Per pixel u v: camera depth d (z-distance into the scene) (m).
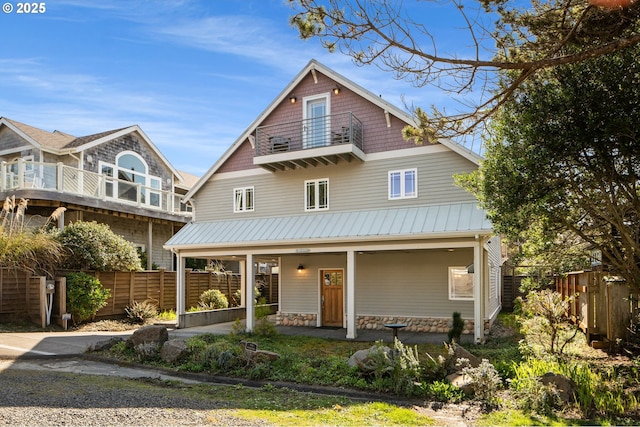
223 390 8.32
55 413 6.08
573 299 12.33
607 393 7.27
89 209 21.02
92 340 13.49
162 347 10.98
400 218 15.25
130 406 6.68
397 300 16.95
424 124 8.74
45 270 16.12
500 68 7.41
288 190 18.25
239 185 19.20
